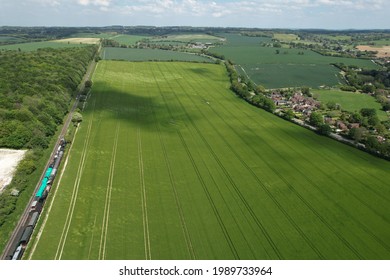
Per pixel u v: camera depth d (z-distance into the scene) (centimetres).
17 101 16062
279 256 8162
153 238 8575
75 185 10756
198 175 11788
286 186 11269
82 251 7994
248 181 11512
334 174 12144
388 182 11694
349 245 8638
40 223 8888
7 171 11262
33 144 12975
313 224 9394
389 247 8619
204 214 9638
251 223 9338
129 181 11175
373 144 13838
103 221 9112
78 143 13888
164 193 10588
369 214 9931
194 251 8194
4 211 9150
